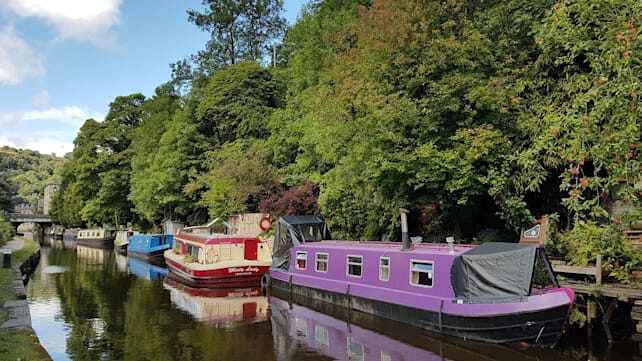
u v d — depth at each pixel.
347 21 30.03
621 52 13.42
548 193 19.36
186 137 42.97
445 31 17.95
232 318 18.50
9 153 183.25
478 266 13.91
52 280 29.89
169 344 15.04
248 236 28.09
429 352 13.62
